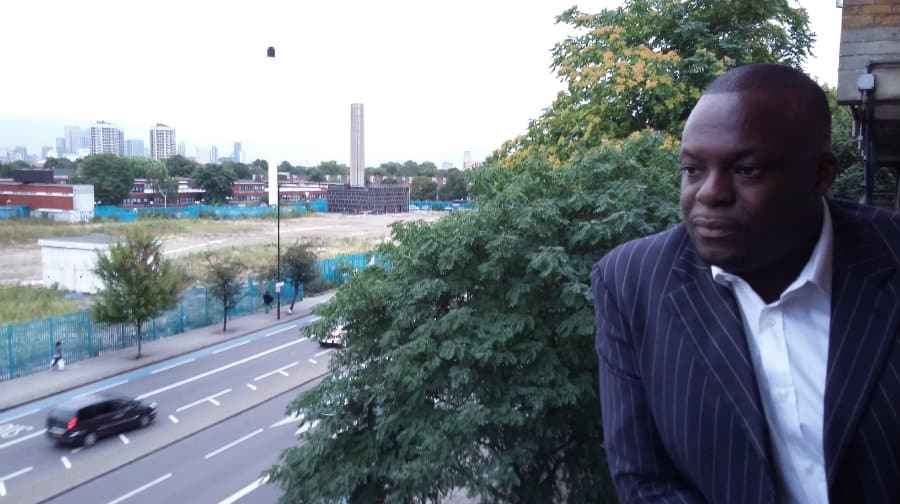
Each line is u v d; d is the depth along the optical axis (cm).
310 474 875
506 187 1005
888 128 778
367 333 974
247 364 2666
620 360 183
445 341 848
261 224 8212
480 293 946
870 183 709
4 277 4194
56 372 2472
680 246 177
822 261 156
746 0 1619
